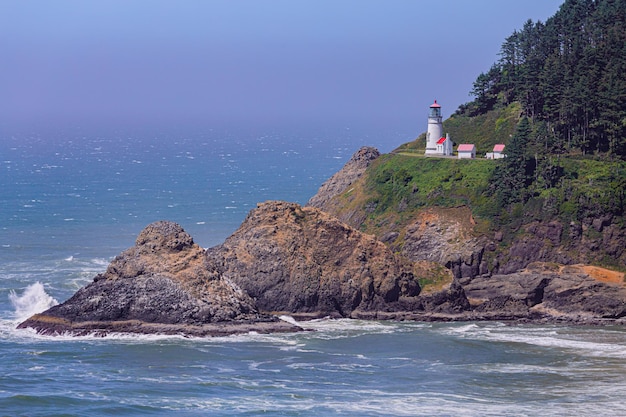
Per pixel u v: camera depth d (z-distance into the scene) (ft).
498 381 568.00
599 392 544.62
